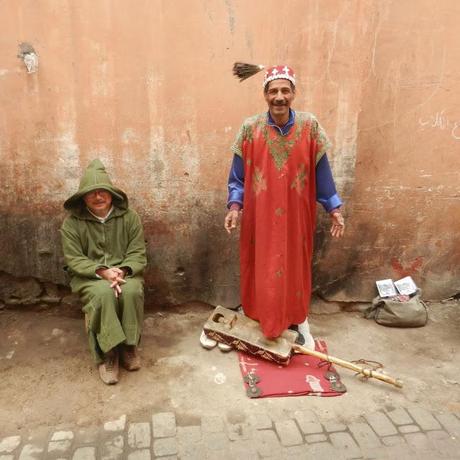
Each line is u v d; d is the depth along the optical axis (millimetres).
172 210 3191
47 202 3115
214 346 3012
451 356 3027
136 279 2754
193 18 2879
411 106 3160
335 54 3020
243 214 2875
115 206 2871
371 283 3512
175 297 3398
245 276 3016
